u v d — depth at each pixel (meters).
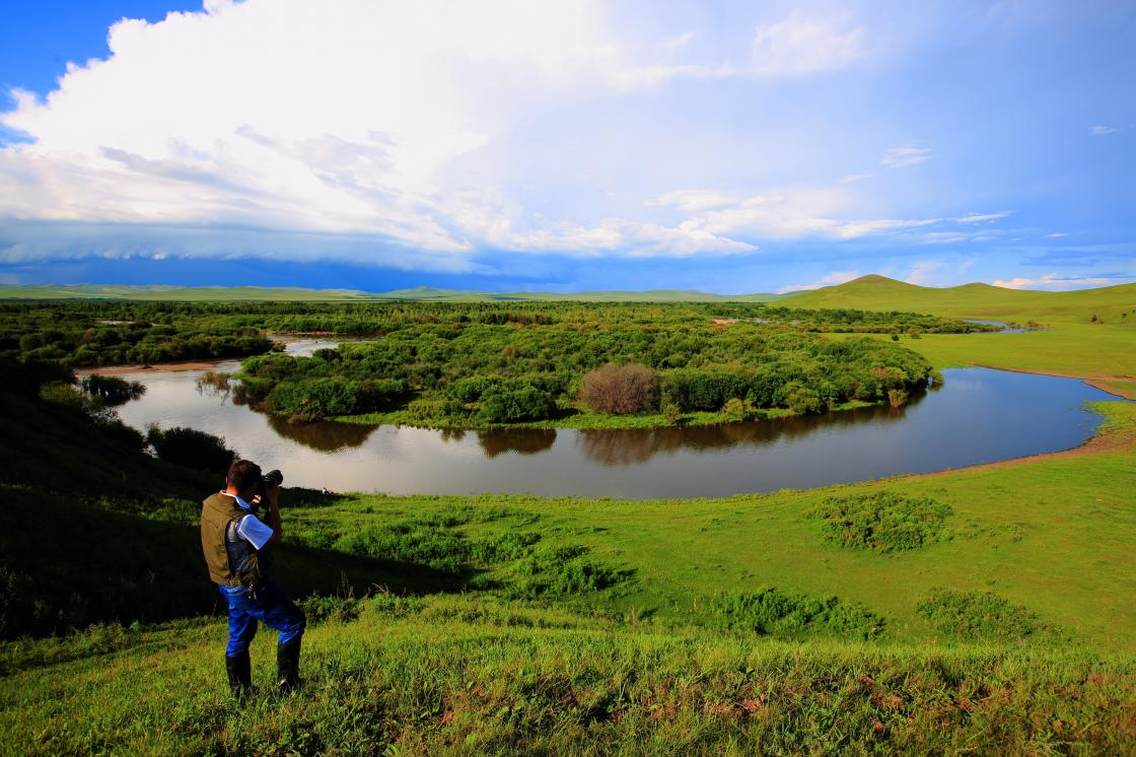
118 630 9.66
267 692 5.50
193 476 25.14
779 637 13.86
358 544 18.03
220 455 30.69
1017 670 6.68
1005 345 92.25
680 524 22.28
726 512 24.00
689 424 46.38
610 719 5.44
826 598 16.02
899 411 50.94
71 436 23.45
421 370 59.94
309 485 32.91
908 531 20.12
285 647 5.47
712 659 6.80
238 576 5.05
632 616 14.55
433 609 12.34
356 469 36.00
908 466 36.41
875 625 14.75
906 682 6.21
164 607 11.11
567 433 44.12
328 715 5.13
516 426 45.41
